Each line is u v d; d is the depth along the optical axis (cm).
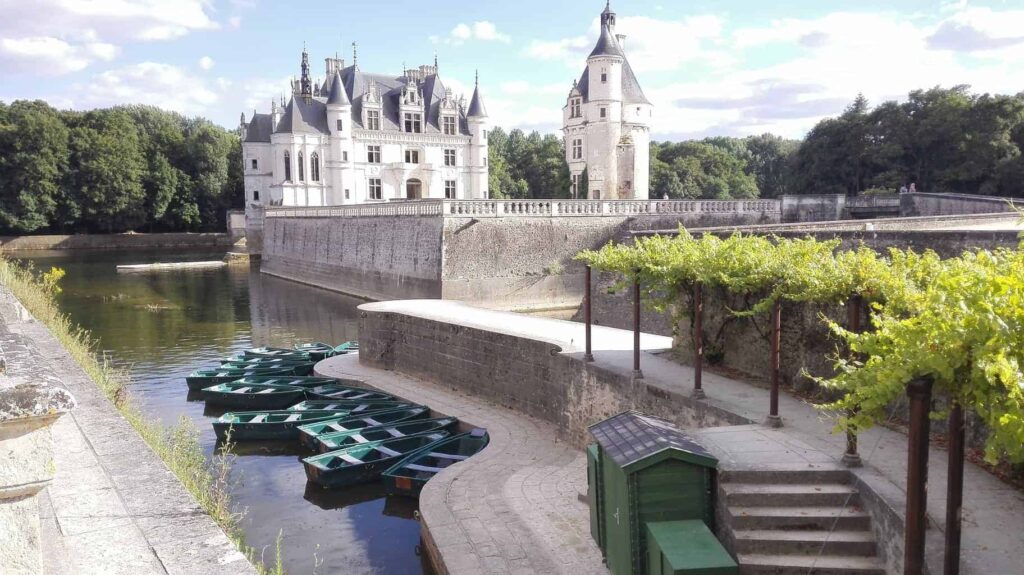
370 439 1717
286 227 6150
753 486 804
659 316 2253
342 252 5138
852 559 738
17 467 361
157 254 8062
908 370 508
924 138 6394
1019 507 719
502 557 983
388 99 7562
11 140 8112
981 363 465
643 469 752
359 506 1450
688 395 1234
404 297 4259
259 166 7675
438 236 3900
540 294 4116
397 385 2225
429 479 1367
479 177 7756
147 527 540
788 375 1267
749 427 1021
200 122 12394
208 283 5509
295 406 1992
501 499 1219
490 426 1766
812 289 930
